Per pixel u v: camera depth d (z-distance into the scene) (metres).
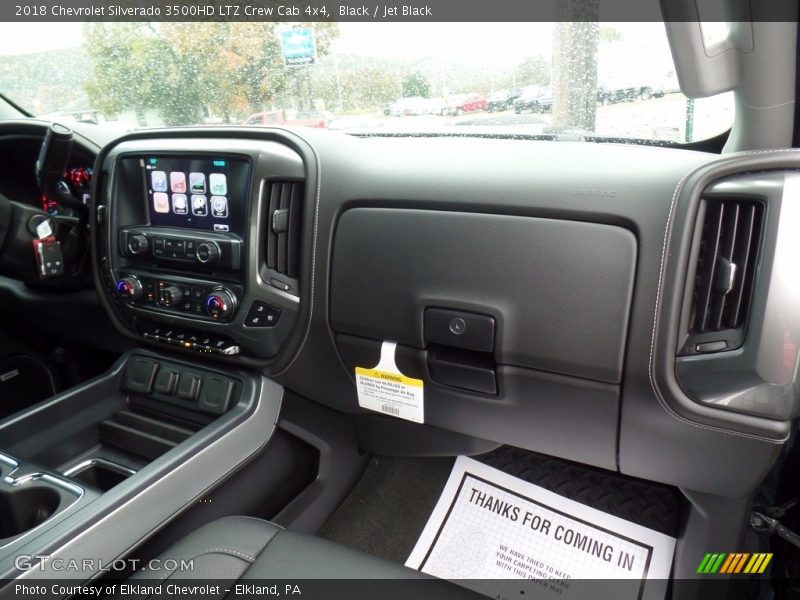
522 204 0.91
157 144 1.16
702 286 0.82
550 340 0.91
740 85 0.88
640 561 1.20
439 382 1.05
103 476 1.24
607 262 0.86
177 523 1.02
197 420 1.24
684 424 0.87
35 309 1.50
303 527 1.33
